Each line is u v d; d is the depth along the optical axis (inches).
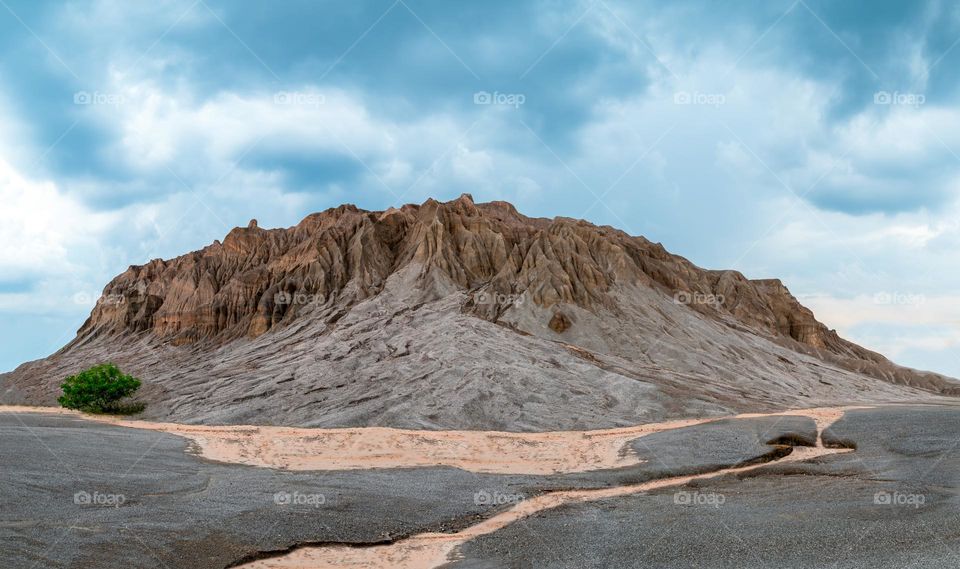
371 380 2834.6
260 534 1009.5
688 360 3395.7
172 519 1024.2
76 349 4512.8
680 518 1096.8
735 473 1501.0
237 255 4709.6
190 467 1487.5
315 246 4212.6
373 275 4020.7
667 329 3688.5
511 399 2568.9
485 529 1116.5
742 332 4163.4
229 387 2999.5
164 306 4532.5
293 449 1913.1
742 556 879.1
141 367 3814.0
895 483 1242.0
